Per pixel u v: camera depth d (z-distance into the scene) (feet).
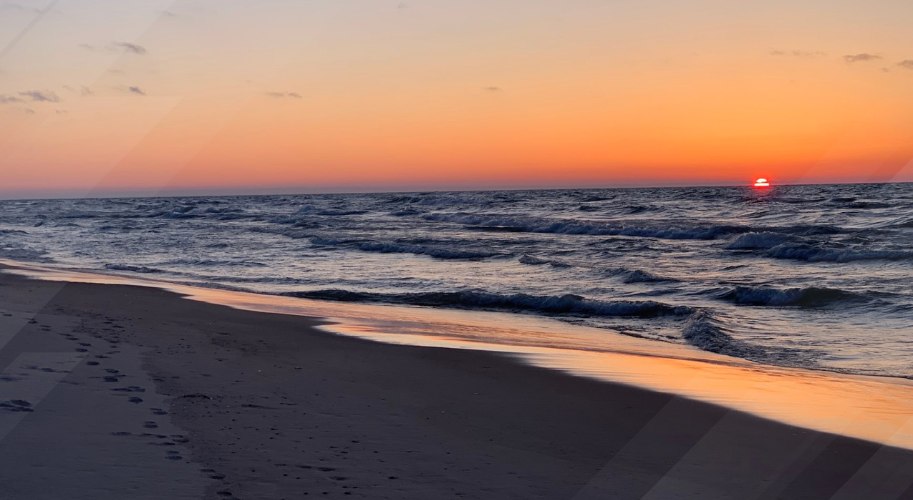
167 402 23.29
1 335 32.30
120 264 92.58
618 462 21.12
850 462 21.91
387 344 39.65
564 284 72.64
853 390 31.30
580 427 24.88
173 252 109.70
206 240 132.46
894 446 23.52
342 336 41.63
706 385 31.83
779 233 110.93
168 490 15.72
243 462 18.17
